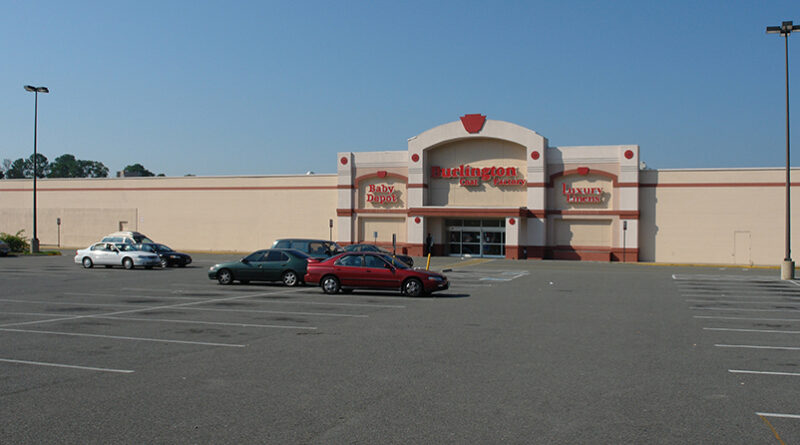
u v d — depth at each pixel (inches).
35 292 855.1
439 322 592.1
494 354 439.5
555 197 1886.1
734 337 518.0
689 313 670.5
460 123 1945.1
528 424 281.4
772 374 383.9
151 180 2299.5
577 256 1855.3
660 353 447.2
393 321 597.3
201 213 2236.7
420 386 348.8
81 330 538.6
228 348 458.9
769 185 1694.1
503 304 743.1
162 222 2281.0
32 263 1493.6
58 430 270.5
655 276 1234.6
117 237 1617.9
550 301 779.4
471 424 281.0
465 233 1985.7
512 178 1925.4
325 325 570.9
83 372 381.4
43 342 481.1
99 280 1048.8
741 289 961.5
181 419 286.8
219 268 980.6
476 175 1963.6
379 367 396.8
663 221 1786.4
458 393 334.0
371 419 287.9
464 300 786.2
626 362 415.8
